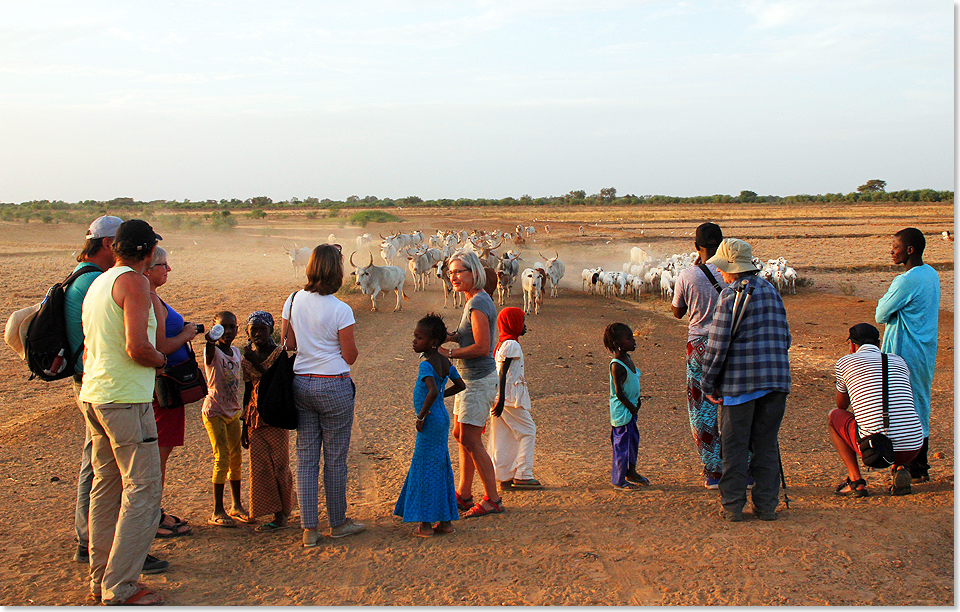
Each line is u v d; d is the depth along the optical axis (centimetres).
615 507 557
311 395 481
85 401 402
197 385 499
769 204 11069
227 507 582
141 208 9094
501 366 597
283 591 415
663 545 471
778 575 417
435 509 498
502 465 616
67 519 544
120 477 418
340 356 493
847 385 563
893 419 537
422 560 460
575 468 684
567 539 489
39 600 400
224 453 536
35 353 434
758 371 504
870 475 634
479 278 547
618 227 5578
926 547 452
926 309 577
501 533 507
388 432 820
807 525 498
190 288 2270
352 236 4725
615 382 600
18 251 3384
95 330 402
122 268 406
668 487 612
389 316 1838
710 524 509
